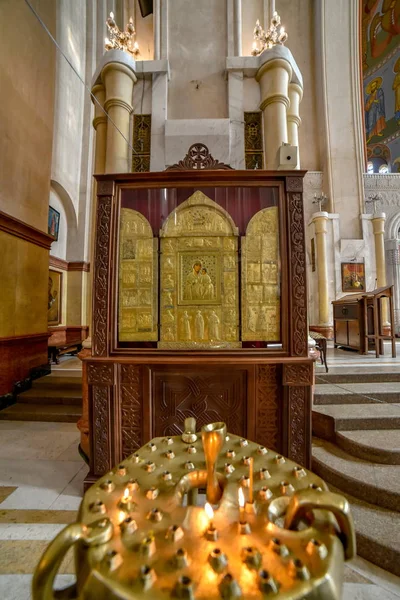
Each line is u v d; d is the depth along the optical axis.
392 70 14.21
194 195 2.27
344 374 3.63
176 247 2.27
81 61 7.84
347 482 2.10
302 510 0.86
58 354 6.03
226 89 3.81
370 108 15.45
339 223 8.51
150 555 0.73
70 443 3.16
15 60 4.33
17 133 4.39
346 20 8.79
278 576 0.68
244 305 2.20
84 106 8.02
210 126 3.59
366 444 2.38
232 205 2.27
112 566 0.69
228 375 2.15
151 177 2.20
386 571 1.62
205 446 1.03
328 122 8.83
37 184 4.90
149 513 0.88
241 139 3.62
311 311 8.38
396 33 13.74
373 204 9.48
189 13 3.97
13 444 3.14
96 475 2.13
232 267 2.24
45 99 5.12
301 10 9.21
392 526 1.77
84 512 0.90
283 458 1.20
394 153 14.52
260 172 2.15
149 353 2.14
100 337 2.15
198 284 2.24
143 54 5.06
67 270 7.93
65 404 4.06
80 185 8.00
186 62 3.88
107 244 2.18
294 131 4.03
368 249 8.30
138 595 0.63
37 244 4.85
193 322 2.22
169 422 2.16
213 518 0.87
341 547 0.80
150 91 3.77
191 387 2.15
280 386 2.12
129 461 1.19
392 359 4.90
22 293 4.45
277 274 2.20
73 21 7.35
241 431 2.14
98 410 2.13
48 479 2.48
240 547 0.76
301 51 9.23
